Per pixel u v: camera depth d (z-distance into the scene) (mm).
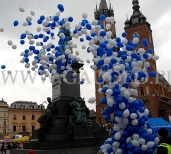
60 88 16641
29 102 95938
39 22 12109
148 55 9039
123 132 8312
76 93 17109
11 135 88875
